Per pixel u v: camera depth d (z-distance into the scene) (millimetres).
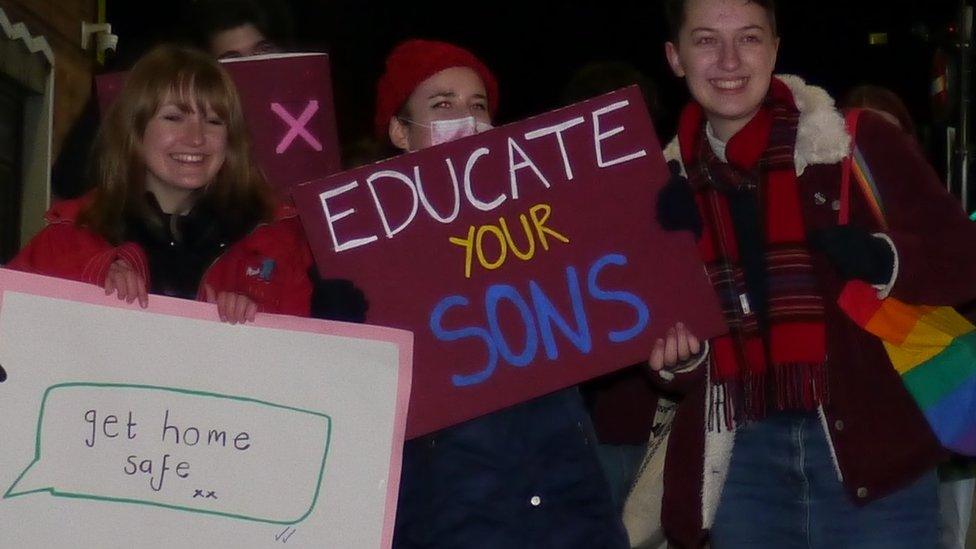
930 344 3588
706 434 3764
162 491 3465
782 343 3639
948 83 11016
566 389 3777
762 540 3691
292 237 3934
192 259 3840
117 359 3482
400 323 3688
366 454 3562
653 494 4191
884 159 3674
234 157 3926
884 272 3508
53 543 3395
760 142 3760
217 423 3512
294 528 3512
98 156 3928
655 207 3764
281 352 3561
